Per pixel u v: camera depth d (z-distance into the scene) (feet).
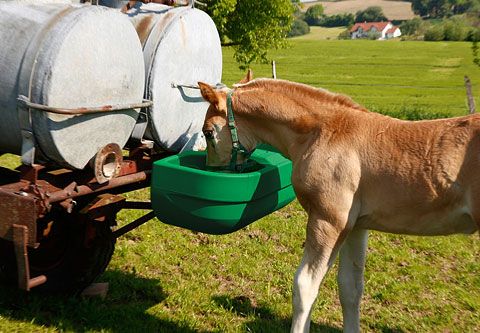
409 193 12.34
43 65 12.09
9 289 16.28
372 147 12.71
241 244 21.81
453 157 11.95
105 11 13.12
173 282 18.15
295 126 13.67
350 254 14.35
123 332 14.85
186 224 13.66
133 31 13.96
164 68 14.96
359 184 12.82
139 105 14.15
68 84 12.42
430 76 126.31
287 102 13.80
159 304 16.74
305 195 13.33
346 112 13.34
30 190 12.66
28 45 12.30
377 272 20.12
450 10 371.97
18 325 14.56
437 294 18.61
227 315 16.43
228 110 14.33
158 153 16.21
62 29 12.27
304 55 176.35
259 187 13.38
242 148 14.57
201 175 12.85
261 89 14.19
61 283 15.92
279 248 21.85
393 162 12.44
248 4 47.88
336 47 204.85
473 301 18.06
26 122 12.42
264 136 14.40
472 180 11.70
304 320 13.35
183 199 13.25
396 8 454.40
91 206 13.65
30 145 12.67
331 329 16.17
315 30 396.57
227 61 141.79
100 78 13.12
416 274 20.03
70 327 14.75
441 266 21.06
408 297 18.39
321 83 112.37
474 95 94.68
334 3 508.53
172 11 15.52
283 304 17.35
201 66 16.51
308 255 13.34
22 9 12.80
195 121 16.88
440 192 12.05
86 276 15.88
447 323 16.79
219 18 43.29
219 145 14.56
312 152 13.26
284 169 14.46
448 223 12.36
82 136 13.12
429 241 23.26
